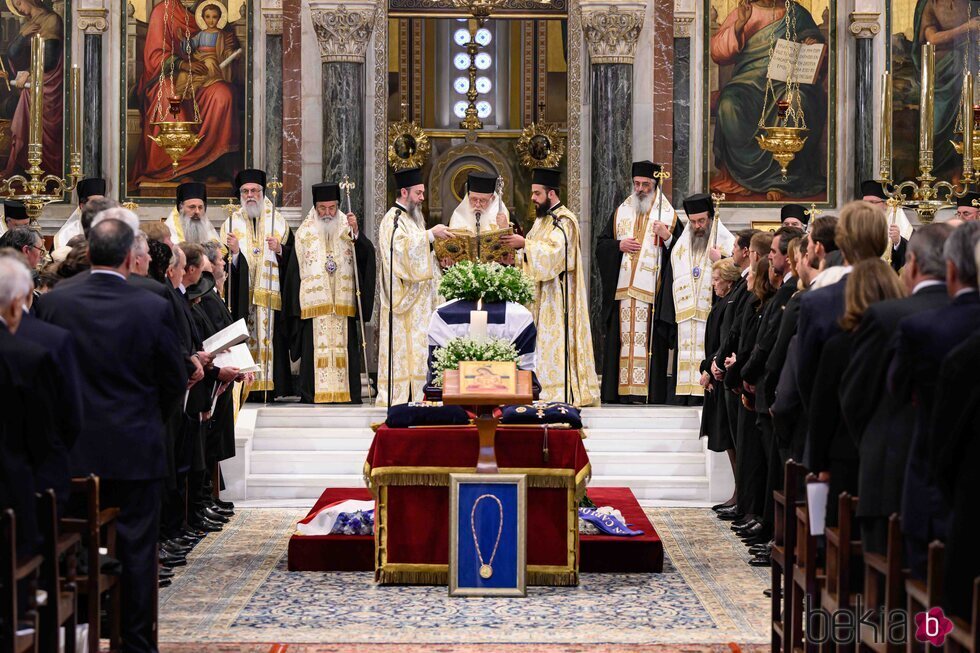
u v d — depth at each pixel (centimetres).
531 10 1850
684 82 1566
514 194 2075
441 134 2067
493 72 2150
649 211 1397
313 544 888
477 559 817
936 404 463
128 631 634
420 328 1302
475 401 786
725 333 1062
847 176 1561
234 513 1117
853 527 600
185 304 866
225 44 1566
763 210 1562
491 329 924
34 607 509
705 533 1034
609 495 1109
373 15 1501
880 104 1549
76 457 624
